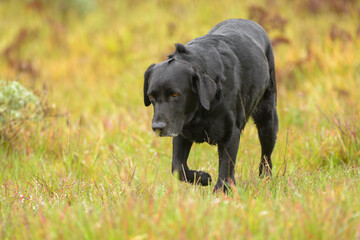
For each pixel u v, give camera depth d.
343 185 6.54
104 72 18.66
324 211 5.36
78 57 20.33
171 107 6.52
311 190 6.66
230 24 8.39
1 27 24.05
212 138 7.23
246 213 5.37
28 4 25.61
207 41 7.48
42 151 10.44
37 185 7.70
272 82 8.87
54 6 25.59
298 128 11.47
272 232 4.89
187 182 7.48
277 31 17.47
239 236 4.82
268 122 8.83
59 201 6.90
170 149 10.61
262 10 17.42
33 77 17.91
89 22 24.23
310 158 9.30
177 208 5.32
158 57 18.30
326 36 16.52
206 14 21.92
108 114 13.98
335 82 13.95
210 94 6.56
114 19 24.00
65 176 8.49
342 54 15.07
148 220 4.93
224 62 7.32
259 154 9.51
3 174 9.00
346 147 9.18
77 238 5.03
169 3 24.17
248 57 7.79
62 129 11.12
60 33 22.25
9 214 5.96
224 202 5.96
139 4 25.33
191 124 7.05
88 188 7.48
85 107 15.30
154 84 6.55
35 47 21.56
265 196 6.66
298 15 20.09
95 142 10.91
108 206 6.14
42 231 5.14
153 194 6.62
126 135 11.26
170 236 4.82
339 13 19.48
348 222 5.19
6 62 19.83
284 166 8.26
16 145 10.26
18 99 10.33
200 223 5.09
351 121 9.56
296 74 14.88
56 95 16.36
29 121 10.89
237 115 7.45
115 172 8.75
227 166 7.29
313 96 13.30
